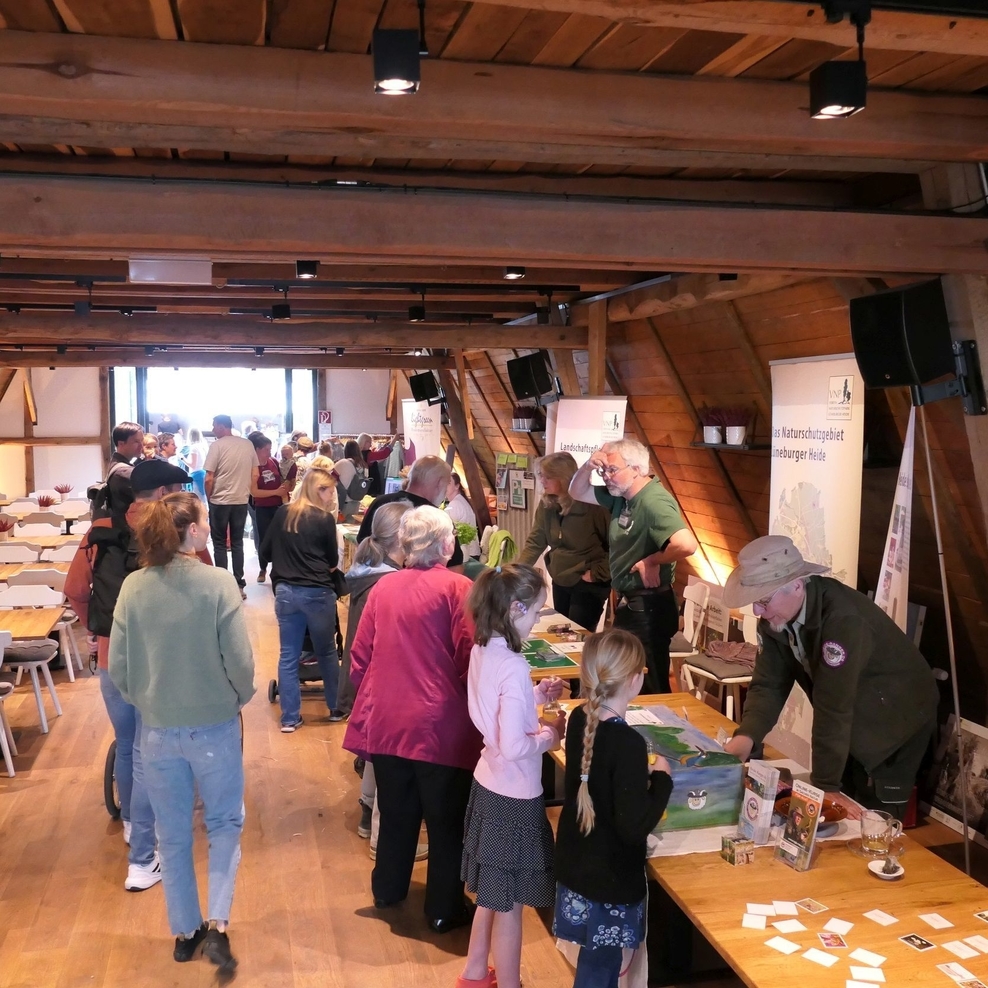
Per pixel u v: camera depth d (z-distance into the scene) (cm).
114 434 552
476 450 1353
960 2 222
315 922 371
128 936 362
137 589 321
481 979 314
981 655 469
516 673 298
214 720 328
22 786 503
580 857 266
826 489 459
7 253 380
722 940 235
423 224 328
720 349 588
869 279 414
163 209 311
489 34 258
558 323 763
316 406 1748
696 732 321
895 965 226
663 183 412
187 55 262
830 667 308
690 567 800
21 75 254
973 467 394
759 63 285
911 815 446
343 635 796
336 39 261
